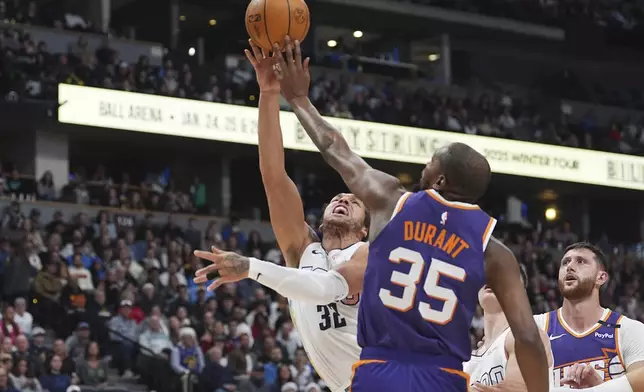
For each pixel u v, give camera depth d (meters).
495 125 27.28
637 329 5.67
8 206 18.39
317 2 27.73
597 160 27.75
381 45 31.27
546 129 28.34
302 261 4.75
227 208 25.22
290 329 16.98
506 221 28.34
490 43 31.62
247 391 15.11
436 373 3.43
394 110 25.09
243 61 25.62
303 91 4.14
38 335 14.23
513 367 4.44
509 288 3.52
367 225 4.88
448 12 29.78
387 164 24.97
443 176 3.62
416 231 3.54
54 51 22.77
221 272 3.82
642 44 32.62
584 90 31.06
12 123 20.92
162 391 14.80
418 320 3.46
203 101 22.72
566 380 5.00
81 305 15.84
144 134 22.34
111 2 27.72
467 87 29.20
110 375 14.95
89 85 21.34
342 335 4.55
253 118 23.30
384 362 3.48
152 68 23.02
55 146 22.28
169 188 23.44
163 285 17.38
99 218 19.56
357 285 4.12
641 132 30.03
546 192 29.27
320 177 26.75
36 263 16.52
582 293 5.75
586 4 32.47
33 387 13.34
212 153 25.20
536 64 33.38
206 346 15.85
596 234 31.17
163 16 27.59
